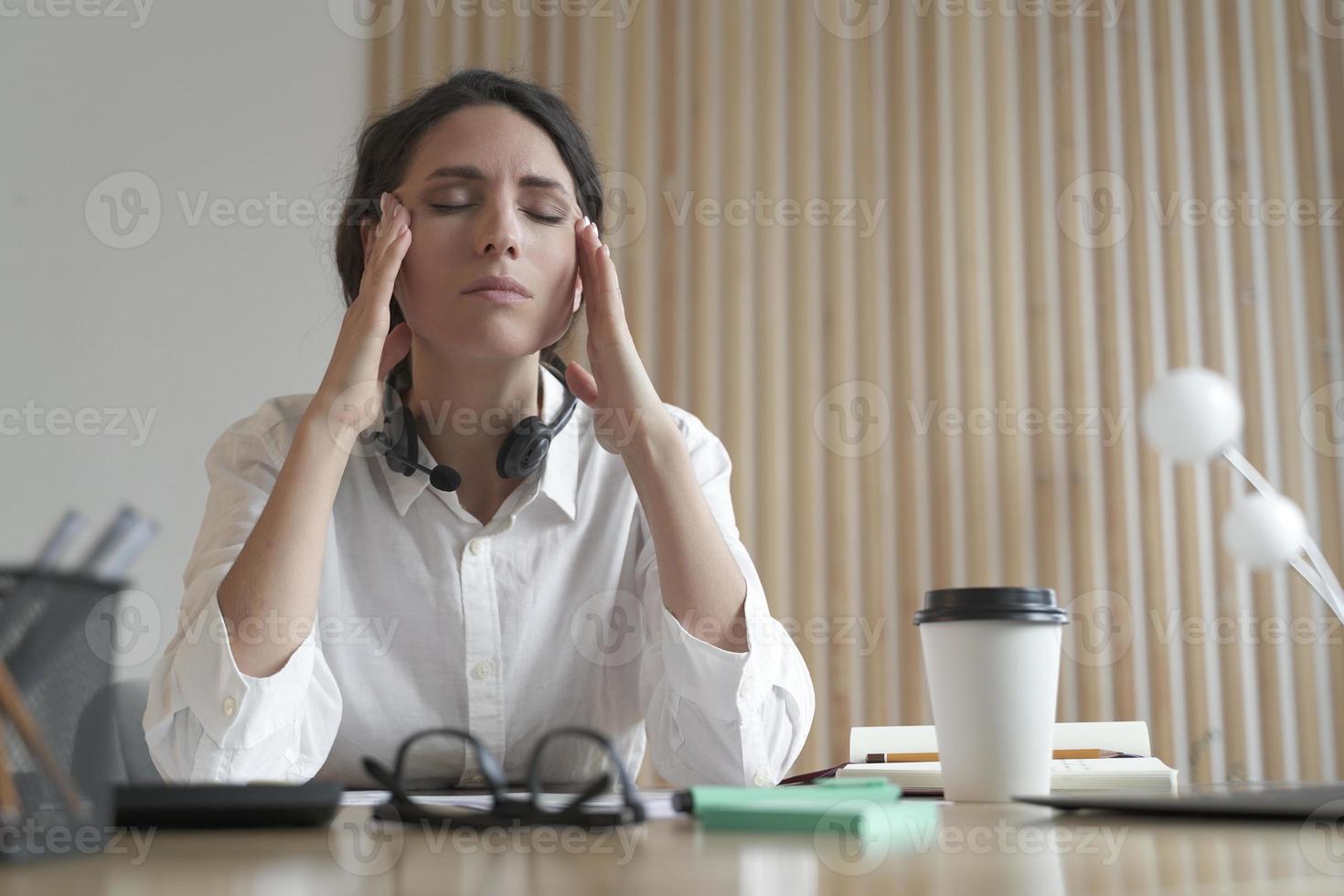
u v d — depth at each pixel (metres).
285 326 2.94
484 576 1.32
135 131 2.94
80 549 0.44
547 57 3.21
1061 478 3.29
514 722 1.33
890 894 0.34
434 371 1.33
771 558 3.13
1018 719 0.79
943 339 3.29
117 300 2.87
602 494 1.41
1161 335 3.41
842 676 3.11
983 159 3.39
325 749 1.15
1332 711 3.30
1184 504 3.31
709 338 3.20
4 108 2.87
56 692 0.41
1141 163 3.45
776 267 3.25
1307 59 3.57
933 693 0.82
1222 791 0.75
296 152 3.02
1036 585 3.25
